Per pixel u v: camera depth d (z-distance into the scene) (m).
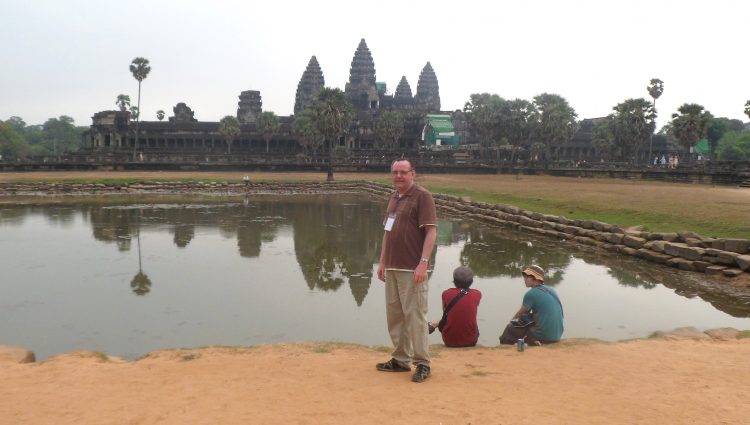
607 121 116.62
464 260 18.14
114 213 33.44
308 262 17.52
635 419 4.48
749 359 6.54
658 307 11.89
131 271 15.89
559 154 129.50
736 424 4.37
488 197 38.44
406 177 5.73
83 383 5.50
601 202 28.55
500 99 93.19
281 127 125.06
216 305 12.03
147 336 9.83
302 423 4.36
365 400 4.92
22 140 157.50
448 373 5.86
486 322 10.64
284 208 38.75
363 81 171.12
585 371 5.98
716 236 17.56
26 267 16.47
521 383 5.49
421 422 4.38
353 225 28.28
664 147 134.62
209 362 6.33
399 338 5.87
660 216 22.08
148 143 119.50
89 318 10.97
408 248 5.67
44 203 40.41
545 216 25.92
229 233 24.58
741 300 12.45
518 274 15.70
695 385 5.45
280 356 6.63
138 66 96.00
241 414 4.56
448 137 142.12
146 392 5.18
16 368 6.08
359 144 127.25
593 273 15.79
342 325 10.49
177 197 48.91
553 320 7.57
